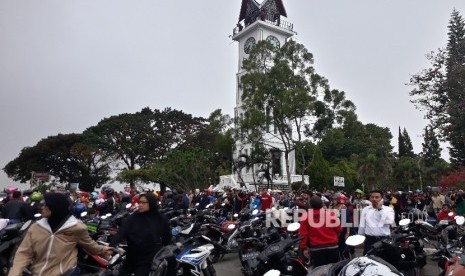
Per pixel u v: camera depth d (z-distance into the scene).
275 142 43.53
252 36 57.06
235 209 18.06
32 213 10.23
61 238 4.36
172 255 5.48
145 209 5.47
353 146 68.69
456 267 5.04
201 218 11.71
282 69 29.23
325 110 30.31
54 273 4.25
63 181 62.44
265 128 31.28
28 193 14.81
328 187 37.88
